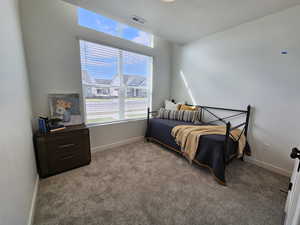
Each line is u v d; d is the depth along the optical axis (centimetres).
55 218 123
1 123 79
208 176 187
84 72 233
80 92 229
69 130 192
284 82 186
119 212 130
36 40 185
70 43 211
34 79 189
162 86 353
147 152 258
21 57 153
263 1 163
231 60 240
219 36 253
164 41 336
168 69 358
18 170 102
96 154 247
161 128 273
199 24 223
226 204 141
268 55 197
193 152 201
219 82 262
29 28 179
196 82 304
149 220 123
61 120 210
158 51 329
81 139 202
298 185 76
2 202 72
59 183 168
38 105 196
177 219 124
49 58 197
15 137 103
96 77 247
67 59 212
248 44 216
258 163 218
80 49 223
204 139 193
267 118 205
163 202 143
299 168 84
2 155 76
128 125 298
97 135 256
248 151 224
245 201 145
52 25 195
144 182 174
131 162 221
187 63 319
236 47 231
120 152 257
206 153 189
